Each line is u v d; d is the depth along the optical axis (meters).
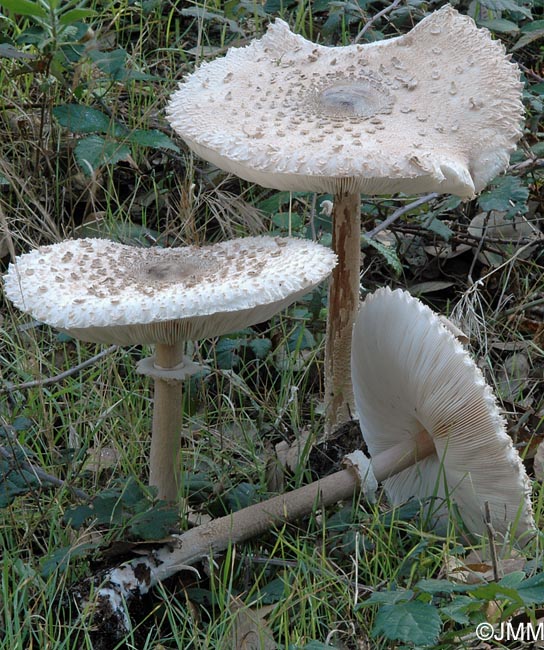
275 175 0.99
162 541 0.99
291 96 1.04
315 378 1.19
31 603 0.99
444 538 0.98
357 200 1.06
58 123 1.24
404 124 1.02
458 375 0.98
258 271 0.97
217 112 1.03
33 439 1.10
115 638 0.97
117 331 0.96
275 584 0.99
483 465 0.99
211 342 1.20
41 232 1.18
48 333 1.19
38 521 1.04
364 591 0.98
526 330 1.23
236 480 1.10
